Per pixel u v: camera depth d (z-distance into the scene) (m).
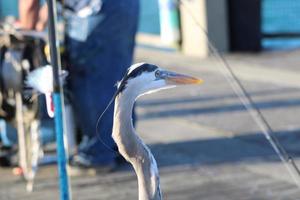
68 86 6.66
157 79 3.44
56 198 6.44
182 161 7.40
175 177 6.91
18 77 6.48
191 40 13.80
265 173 6.92
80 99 6.71
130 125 3.43
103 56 6.66
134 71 3.41
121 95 3.41
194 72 12.09
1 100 6.75
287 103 9.62
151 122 9.09
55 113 4.48
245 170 7.04
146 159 3.46
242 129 8.45
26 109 6.61
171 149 7.84
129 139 3.43
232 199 6.30
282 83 10.88
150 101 10.24
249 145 7.86
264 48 14.05
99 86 6.68
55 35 4.52
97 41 6.62
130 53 6.89
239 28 13.72
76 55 6.62
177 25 14.23
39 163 7.17
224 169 7.11
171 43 14.36
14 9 17.83
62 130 4.51
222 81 11.18
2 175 7.11
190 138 8.25
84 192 6.57
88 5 6.59
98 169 6.95
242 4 13.70
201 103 9.91
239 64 12.55
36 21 6.75
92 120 6.73
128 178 6.87
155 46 14.76
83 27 6.60
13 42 6.55
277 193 6.38
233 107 9.52
